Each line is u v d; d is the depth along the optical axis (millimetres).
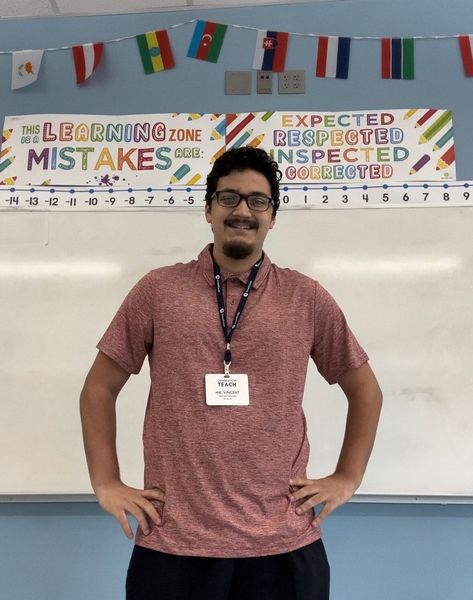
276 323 1116
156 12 2121
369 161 1965
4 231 1958
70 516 1848
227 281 1171
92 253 1942
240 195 1175
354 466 1159
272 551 1022
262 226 1182
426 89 2016
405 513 1809
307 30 2074
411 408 1823
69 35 2123
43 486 1825
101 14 2131
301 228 1926
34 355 1893
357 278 1895
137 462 1812
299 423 1121
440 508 1811
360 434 1188
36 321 1909
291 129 1997
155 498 1053
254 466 1037
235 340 1097
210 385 1063
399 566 1787
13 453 1845
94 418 1170
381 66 2035
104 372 1200
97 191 1981
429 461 1796
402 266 1897
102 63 2086
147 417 1148
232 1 2082
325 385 1841
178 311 1121
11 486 1826
